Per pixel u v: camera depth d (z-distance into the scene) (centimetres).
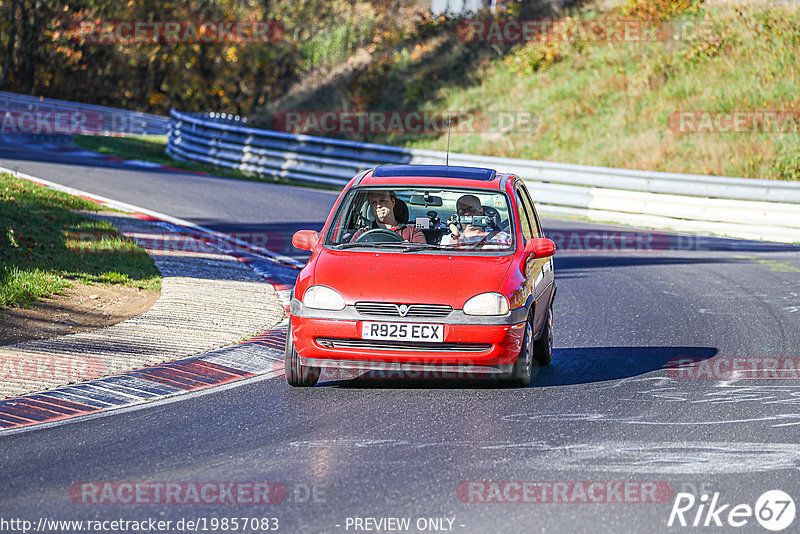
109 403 2730
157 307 4012
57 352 3209
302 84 14812
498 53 13338
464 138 11375
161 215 7094
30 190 6569
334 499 1964
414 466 2184
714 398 2872
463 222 3192
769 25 11556
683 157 9512
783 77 10531
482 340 2780
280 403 2764
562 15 13562
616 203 8469
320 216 7662
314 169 10656
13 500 1953
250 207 7969
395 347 2802
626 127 10569
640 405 2778
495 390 2956
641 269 5856
